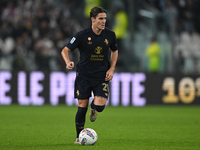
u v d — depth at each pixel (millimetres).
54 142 19734
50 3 66625
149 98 52594
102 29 18125
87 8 65250
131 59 58438
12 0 66938
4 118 34844
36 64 57438
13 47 60500
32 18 64062
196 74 53000
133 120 33938
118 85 52062
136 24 63375
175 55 55188
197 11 72812
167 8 67000
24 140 20516
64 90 51688
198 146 18391
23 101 51781
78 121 19188
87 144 18172
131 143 19453
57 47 60500
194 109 47281
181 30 67188
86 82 18766
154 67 55688
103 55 18688
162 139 21375
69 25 63469
